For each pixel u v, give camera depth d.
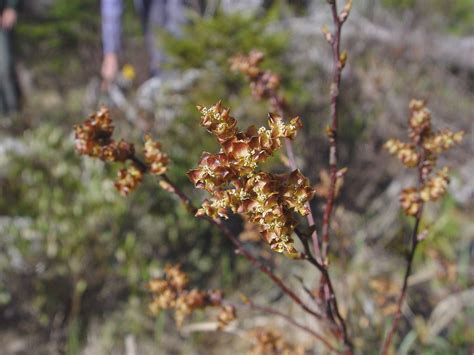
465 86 5.52
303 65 4.89
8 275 3.07
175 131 3.89
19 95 6.04
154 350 2.88
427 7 7.32
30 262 3.13
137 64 5.46
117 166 3.57
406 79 5.26
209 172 0.90
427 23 6.66
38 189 3.60
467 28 7.63
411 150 1.44
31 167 3.69
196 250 3.46
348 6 1.26
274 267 3.29
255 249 3.46
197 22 4.17
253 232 2.12
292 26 5.80
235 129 0.90
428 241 3.45
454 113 4.99
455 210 3.94
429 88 5.38
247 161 0.88
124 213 3.44
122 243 3.36
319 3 6.80
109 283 3.18
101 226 3.39
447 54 5.75
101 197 3.45
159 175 1.35
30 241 3.23
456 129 4.83
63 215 3.38
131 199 3.49
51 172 3.66
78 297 2.99
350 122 4.53
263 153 0.88
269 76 1.72
